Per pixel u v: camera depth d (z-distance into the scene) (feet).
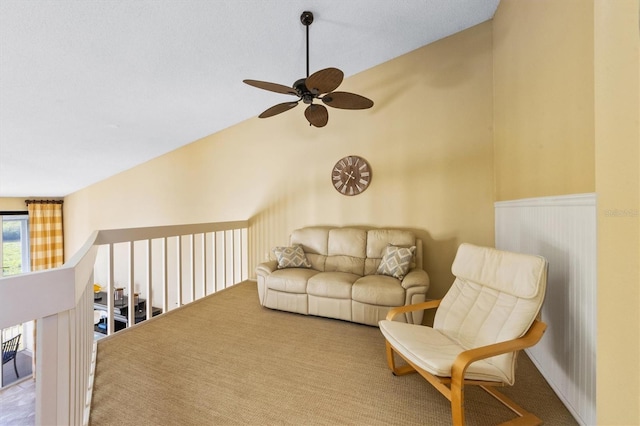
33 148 12.37
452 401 4.56
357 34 10.07
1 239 18.88
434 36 10.96
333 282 9.79
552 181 6.20
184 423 5.10
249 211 14.97
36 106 9.50
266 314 10.39
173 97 10.97
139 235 9.04
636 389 1.93
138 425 5.06
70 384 3.49
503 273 5.86
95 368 6.81
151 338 8.38
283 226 14.25
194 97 11.38
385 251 10.82
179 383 6.25
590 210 4.82
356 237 11.71
